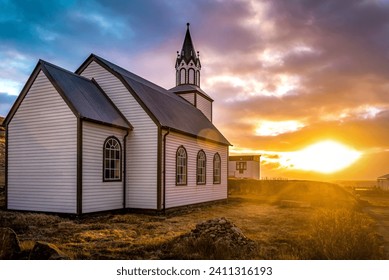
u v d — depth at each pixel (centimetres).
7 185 1733
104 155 1719
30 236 1150
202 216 1800
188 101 2994
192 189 2181
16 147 1731
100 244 1054
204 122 2712
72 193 1570
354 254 865
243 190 3812
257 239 1150
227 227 1053
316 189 3566
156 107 2023
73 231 1251
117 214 1777
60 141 1623
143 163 1859
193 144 2220
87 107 1698
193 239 1012
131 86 1953
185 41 3222
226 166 2753
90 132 1638
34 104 1706
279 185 3697
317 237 995
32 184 1673
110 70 1995
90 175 1620
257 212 2011
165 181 1861
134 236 1195
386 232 1405
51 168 1634
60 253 805
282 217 1762
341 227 967
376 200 3422
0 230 888
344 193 3422
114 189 1781
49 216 1509
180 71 3177
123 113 1933
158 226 1433
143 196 1842
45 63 1723
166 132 1883
